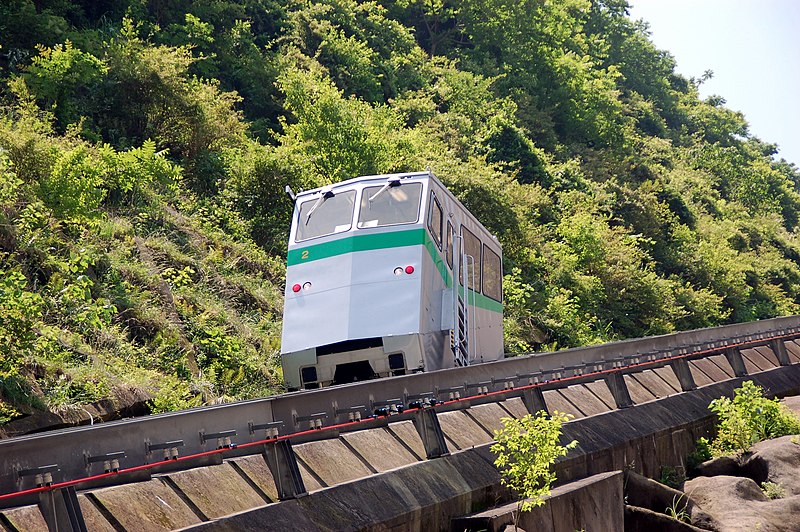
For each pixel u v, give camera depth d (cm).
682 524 1523
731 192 10656
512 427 1334
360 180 1992
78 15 4372
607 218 5631
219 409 1023
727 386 2459
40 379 1641
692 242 6581
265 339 2539
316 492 1061
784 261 8281
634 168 7631
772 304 6906
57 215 2258
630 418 1906
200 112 3688
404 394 1408
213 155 3681
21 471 782
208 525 895
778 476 1778
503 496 1390
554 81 8612
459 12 8781
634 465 1798
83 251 2055
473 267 2364
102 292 2164
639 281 4966
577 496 1409
